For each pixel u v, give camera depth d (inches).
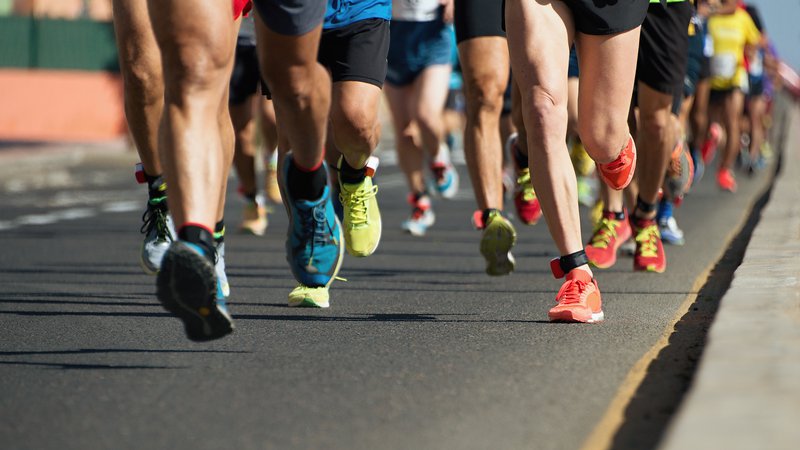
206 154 442.3
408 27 1097.4
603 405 412.8
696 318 602.9
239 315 627.8
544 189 576.1
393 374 469.4
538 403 417.4
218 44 445.4
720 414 348.5
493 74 728.3
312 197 627.2
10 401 432.1
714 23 1692.9
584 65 569.6
